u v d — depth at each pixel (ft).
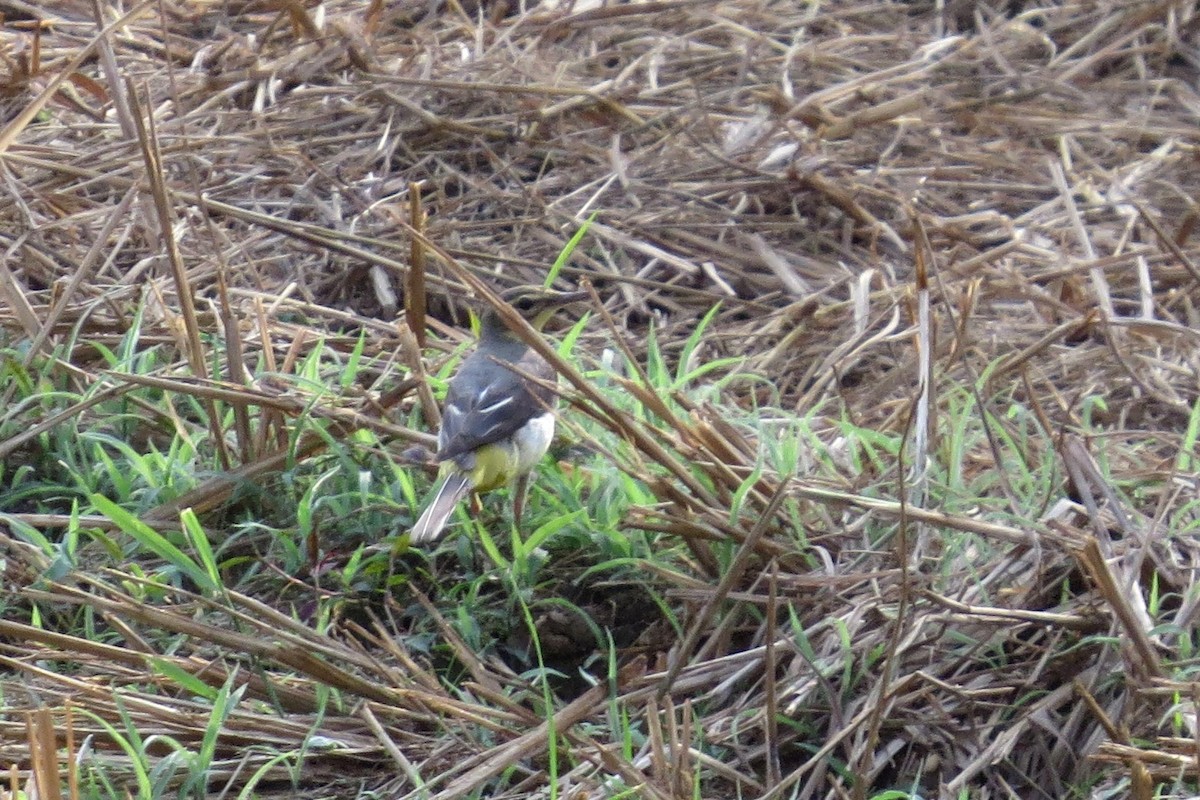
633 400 38.50
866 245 50.34
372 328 43.73
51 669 30.66
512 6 64.08
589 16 61.31
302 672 30.32
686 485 33.22
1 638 31.32
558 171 52.75
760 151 53.93
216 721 27.66
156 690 30.19
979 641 30.60
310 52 57.31
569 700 32.53
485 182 51.49
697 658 31.65
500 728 29.27
